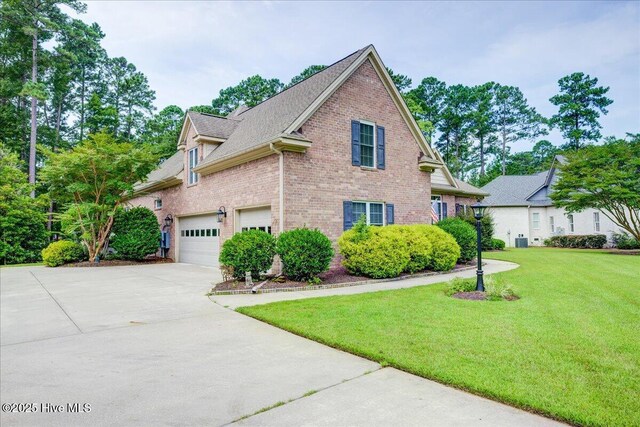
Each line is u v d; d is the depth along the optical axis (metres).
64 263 17.50
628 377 3.50
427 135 37.28
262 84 43.41
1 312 7.22
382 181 13.46
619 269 11.62
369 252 10.37
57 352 4.77
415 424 2.85
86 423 3.01
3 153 22.70
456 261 13.30
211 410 3.16
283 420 2.96
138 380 3.83
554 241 26.08
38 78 30.45
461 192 21.06
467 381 3.46
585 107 44.72
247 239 9.62
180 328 5.77
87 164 16.14
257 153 11.63
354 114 12.71
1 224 19.81
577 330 4.98
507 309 6.26
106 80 38.00
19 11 26.05
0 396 3.53
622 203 18.59
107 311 7.07
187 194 17.17
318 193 11.55
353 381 3.67
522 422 2.85
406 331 5.07
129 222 18.22
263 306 6.93
